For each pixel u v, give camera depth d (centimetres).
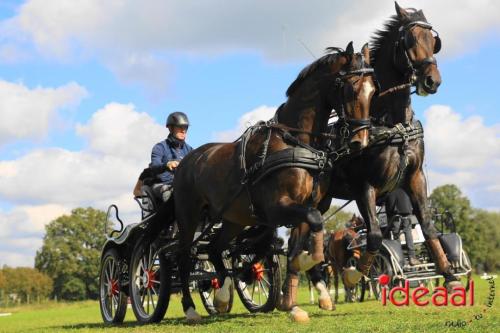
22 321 1700
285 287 754
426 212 821
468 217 7125
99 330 851
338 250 1439
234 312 1084
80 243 8288
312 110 723
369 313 855
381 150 786
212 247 912
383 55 862
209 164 828
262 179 726
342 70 705
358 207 808
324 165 705
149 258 937
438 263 827
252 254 956
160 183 970
